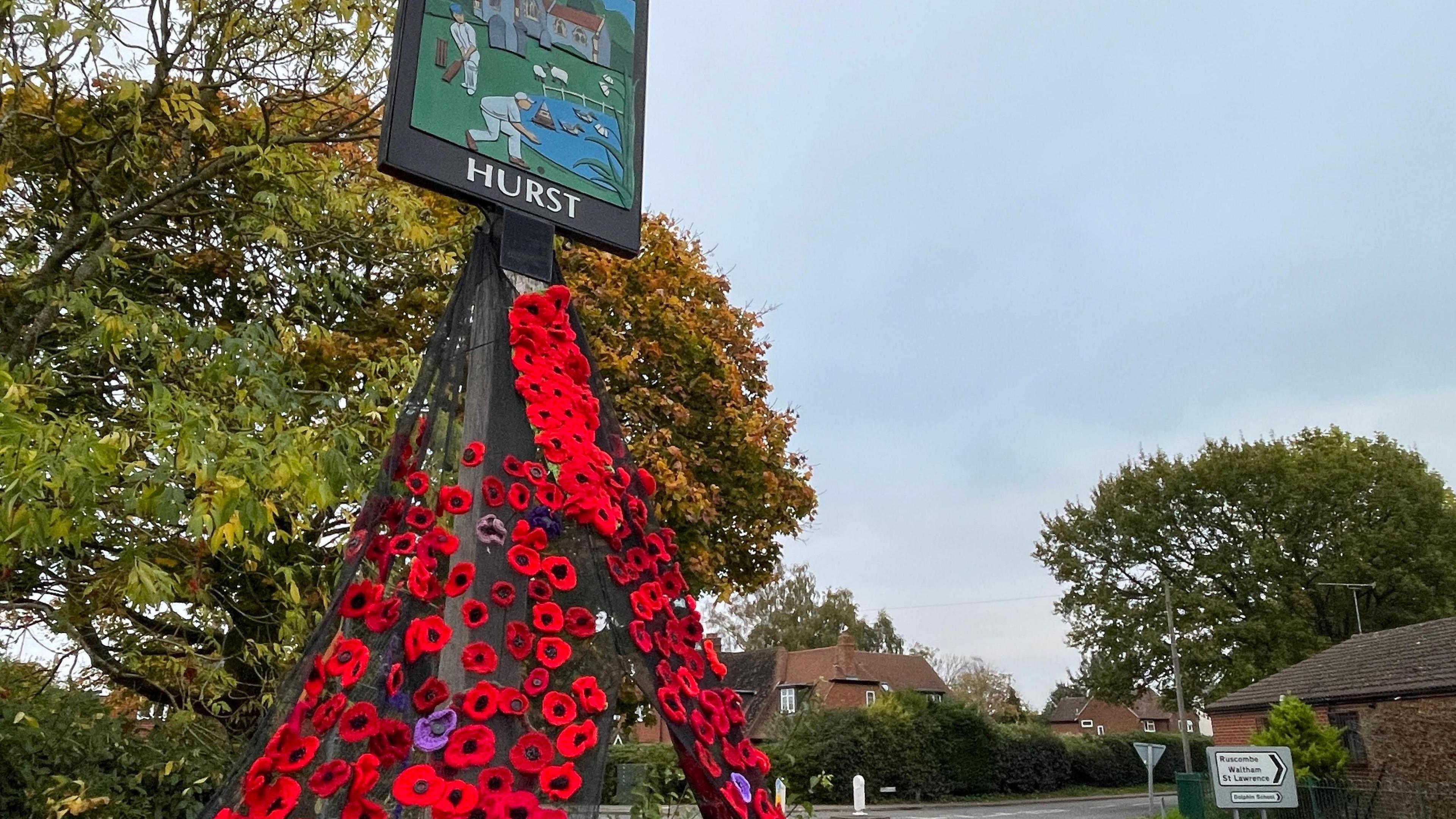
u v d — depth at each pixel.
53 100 5.03
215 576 4.97
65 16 4.80
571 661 2.24
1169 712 62.53
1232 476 34.59
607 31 3.14
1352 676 21.50
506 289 2.65
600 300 10.68
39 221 5.92
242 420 3.93
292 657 4.53
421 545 2.12
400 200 5.70
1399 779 18.41
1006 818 24.92
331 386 5.61
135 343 4.55
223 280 6.72
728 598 11.70
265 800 1.73
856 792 24.45
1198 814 16.14
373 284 7.30
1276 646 32.34
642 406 10.59
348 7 5.12
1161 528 35.75
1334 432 36.81
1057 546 38.44
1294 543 33.62
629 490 2.66
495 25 2.84
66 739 4.61
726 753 2.35
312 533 4.91
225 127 6.09
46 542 3.05
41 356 5.34
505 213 2.71
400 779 1.76
